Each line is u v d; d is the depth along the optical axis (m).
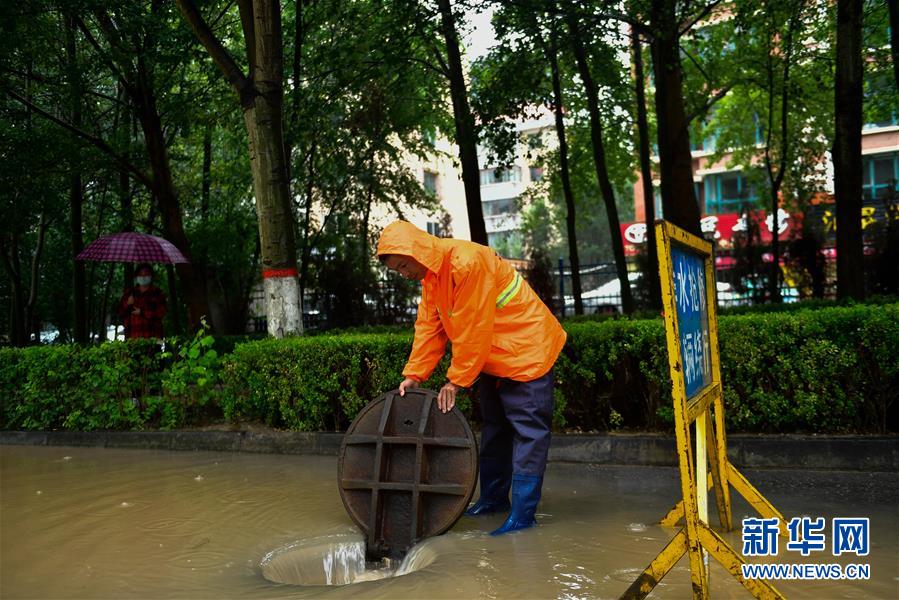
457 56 11.89
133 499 4.71
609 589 2.74
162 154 12.41
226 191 16.36
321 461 5.91
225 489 4.95
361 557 3.68
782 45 14.16
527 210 43.47
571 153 17.50
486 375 3.97
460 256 3.59
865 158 33.06
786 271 16.53
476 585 2.81
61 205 13.55
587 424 5.82
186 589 3.00
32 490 5.08
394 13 10.83
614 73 12.86
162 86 12.20
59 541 3.76
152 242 10.17
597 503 4.18
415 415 3.81
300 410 6.52
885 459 4.76
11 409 7.89
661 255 2.52
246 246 15.96
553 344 3.76
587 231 43.00
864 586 2.74
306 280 15.71
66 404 7.58
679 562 3.08
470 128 10.85
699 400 2.83
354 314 15.45
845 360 5.07
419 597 2.71
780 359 5.20
